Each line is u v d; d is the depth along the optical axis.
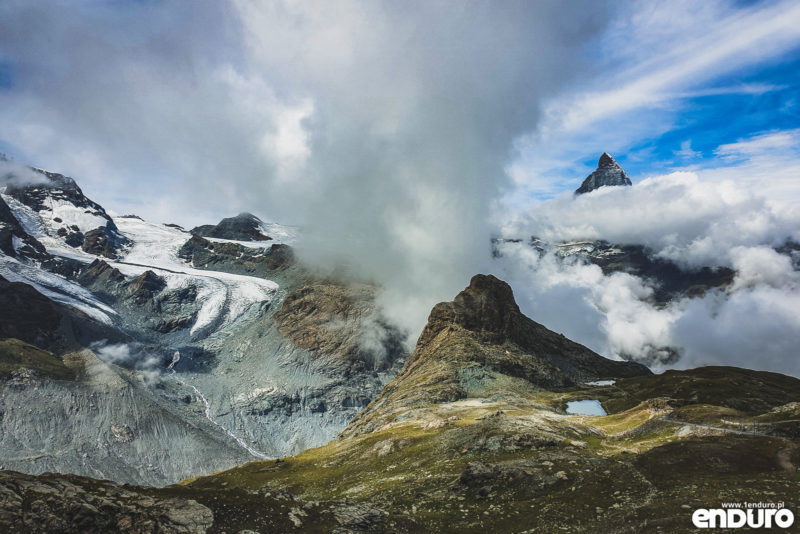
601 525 63.50
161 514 62.06
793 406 94.19
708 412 104.81
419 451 125.69
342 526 67.50
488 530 70.62
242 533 61.06
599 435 121.44
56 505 60.09
